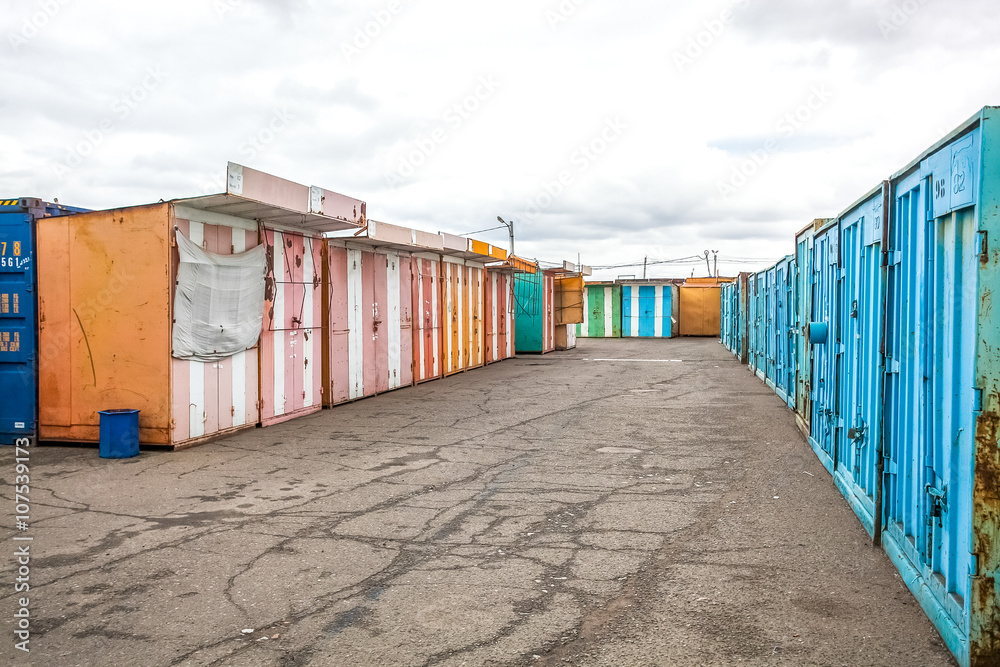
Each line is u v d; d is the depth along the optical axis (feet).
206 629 11.71
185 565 14.65
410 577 13.94
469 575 14.03
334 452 26.32
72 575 14.10
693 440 28.35
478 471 23.16
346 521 17.71
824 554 15.07
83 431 27.40
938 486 11.83
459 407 38.40
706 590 13.16
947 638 10.78
